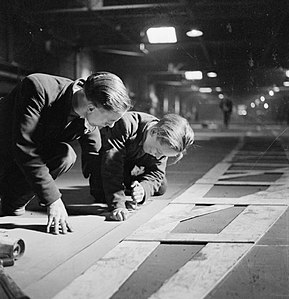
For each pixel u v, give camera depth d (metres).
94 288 1.38
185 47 7.96
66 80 2.16
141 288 1.40
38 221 2.24
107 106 1.84
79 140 2.57
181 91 21.47
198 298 1.32
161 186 2.85
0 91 6.72
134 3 7.09
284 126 10.60
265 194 2.91
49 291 1.37
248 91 7.44
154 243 1.84
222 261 1.62
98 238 1.93
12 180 2.28
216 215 2.40
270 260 1.65
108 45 10.08
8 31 6.56
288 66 6.16
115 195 2.35
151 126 2.46
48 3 7.09
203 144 7.75
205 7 6.43
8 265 1.59
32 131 1.99
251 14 5.98
